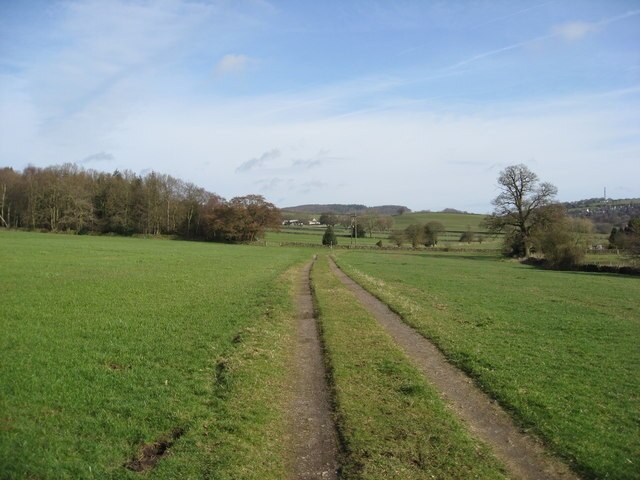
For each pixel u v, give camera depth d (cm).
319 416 1065
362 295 3045
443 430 990
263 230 11900
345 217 16388
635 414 1129
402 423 1017
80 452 827
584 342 1880
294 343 1720
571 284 4438
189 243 9950
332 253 9188
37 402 1005
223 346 1530
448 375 1405
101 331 1633
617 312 2745
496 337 1912
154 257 5031
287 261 5966
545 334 2016
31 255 4253
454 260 8112
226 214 11644
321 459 877
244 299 2489
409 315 2270
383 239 13788
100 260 4244
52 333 1564
